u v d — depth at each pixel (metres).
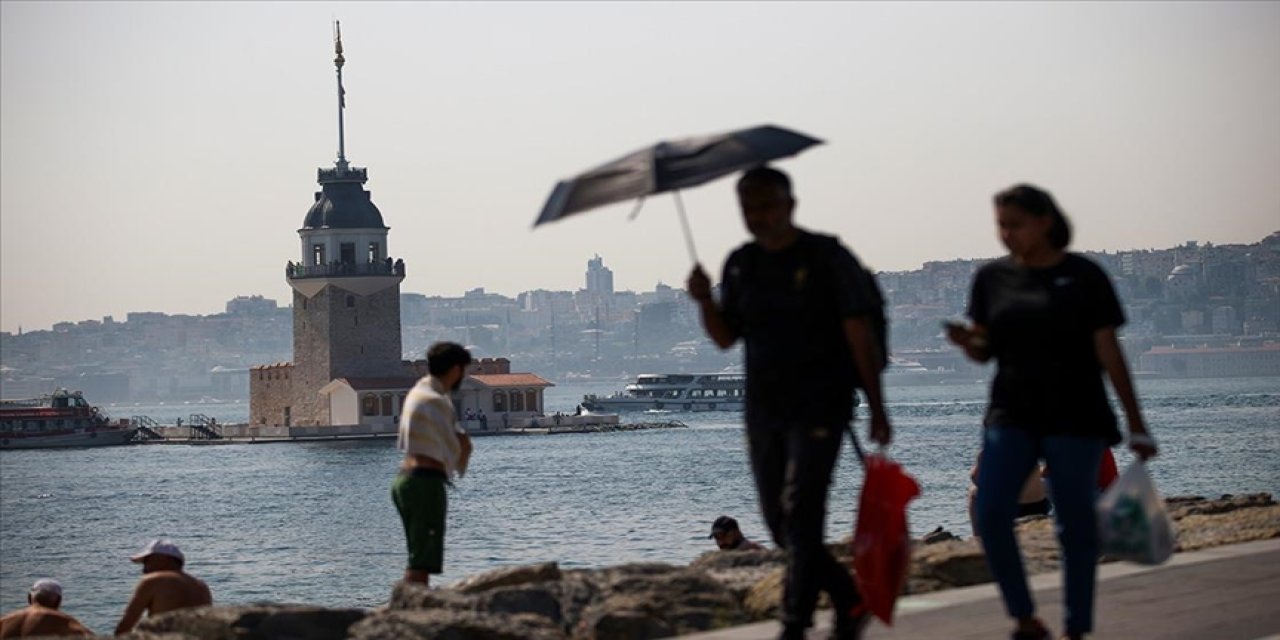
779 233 17.97
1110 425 18.86
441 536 26.61
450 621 19.03
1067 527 18.89
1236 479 135.38
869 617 18.38
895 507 18.08
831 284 17.83
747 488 167.12
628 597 21.25
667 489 170.75
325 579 102.94
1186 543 27.50
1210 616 20.84
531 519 137.88
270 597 93.62
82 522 167.00
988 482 18.84
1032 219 18.72
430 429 26.44
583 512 142.88
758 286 18.05
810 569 17.73
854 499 122.56
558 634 19.77
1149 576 23.95
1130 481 18.70
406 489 26.41
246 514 168.88
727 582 22.41
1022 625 18.72
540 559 102.38
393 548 122.44
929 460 198.38
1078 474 18.70
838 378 17.88
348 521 153.12
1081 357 18.69
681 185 17.45
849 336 17.75
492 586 23.42
